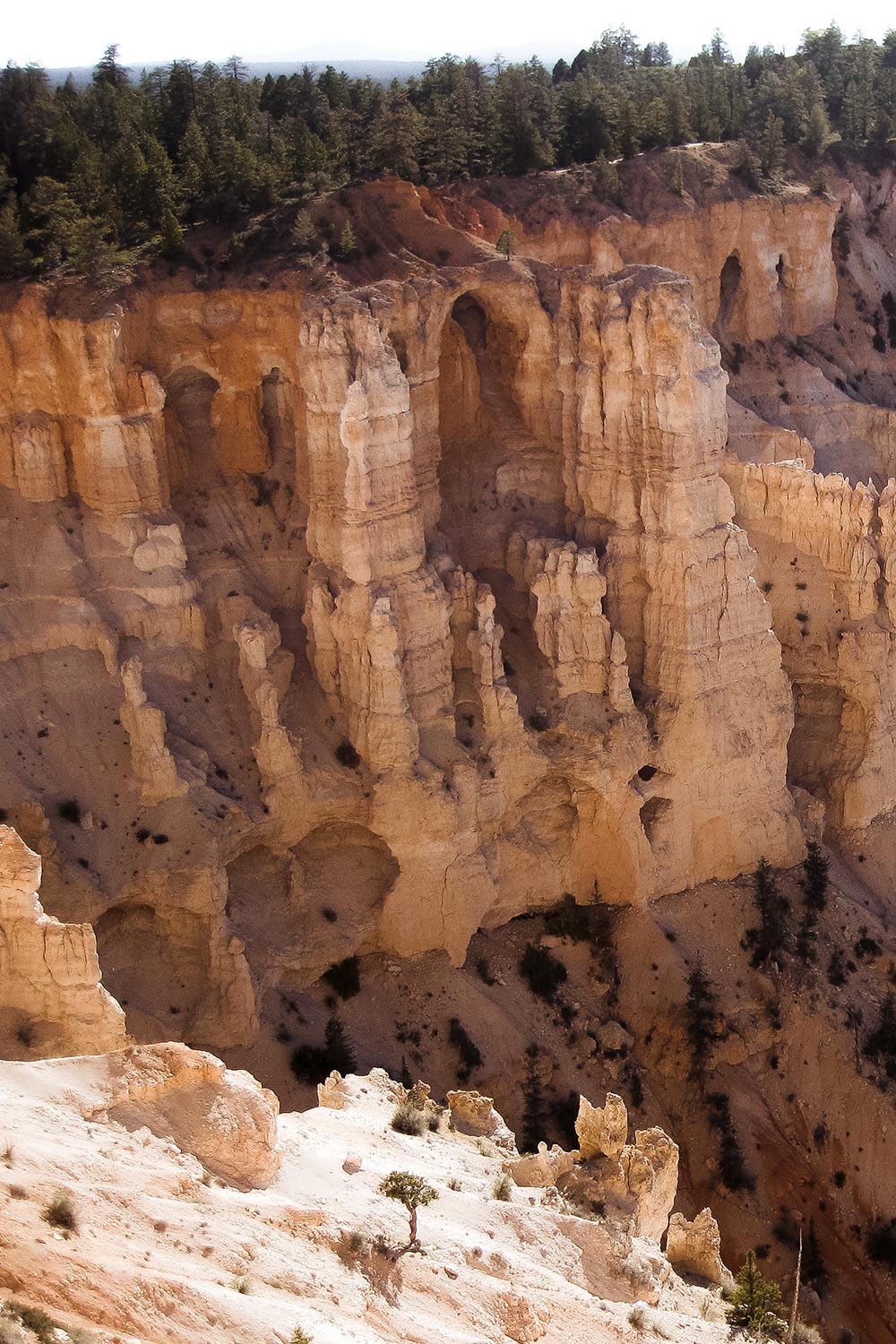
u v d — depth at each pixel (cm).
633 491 5078
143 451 4759
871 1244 4850
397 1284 2666
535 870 5181
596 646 5097
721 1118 4928
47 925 3130
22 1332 1859
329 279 4866
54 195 5181
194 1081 2788
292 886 4791
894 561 5512
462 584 4972
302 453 4944
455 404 5362
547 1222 3222
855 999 5269
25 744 4491
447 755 4856
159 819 4497
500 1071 4759
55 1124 2591
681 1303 3356
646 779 5259
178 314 4888
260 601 4956
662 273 4925
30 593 4650
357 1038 4678
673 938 5225
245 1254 2456
